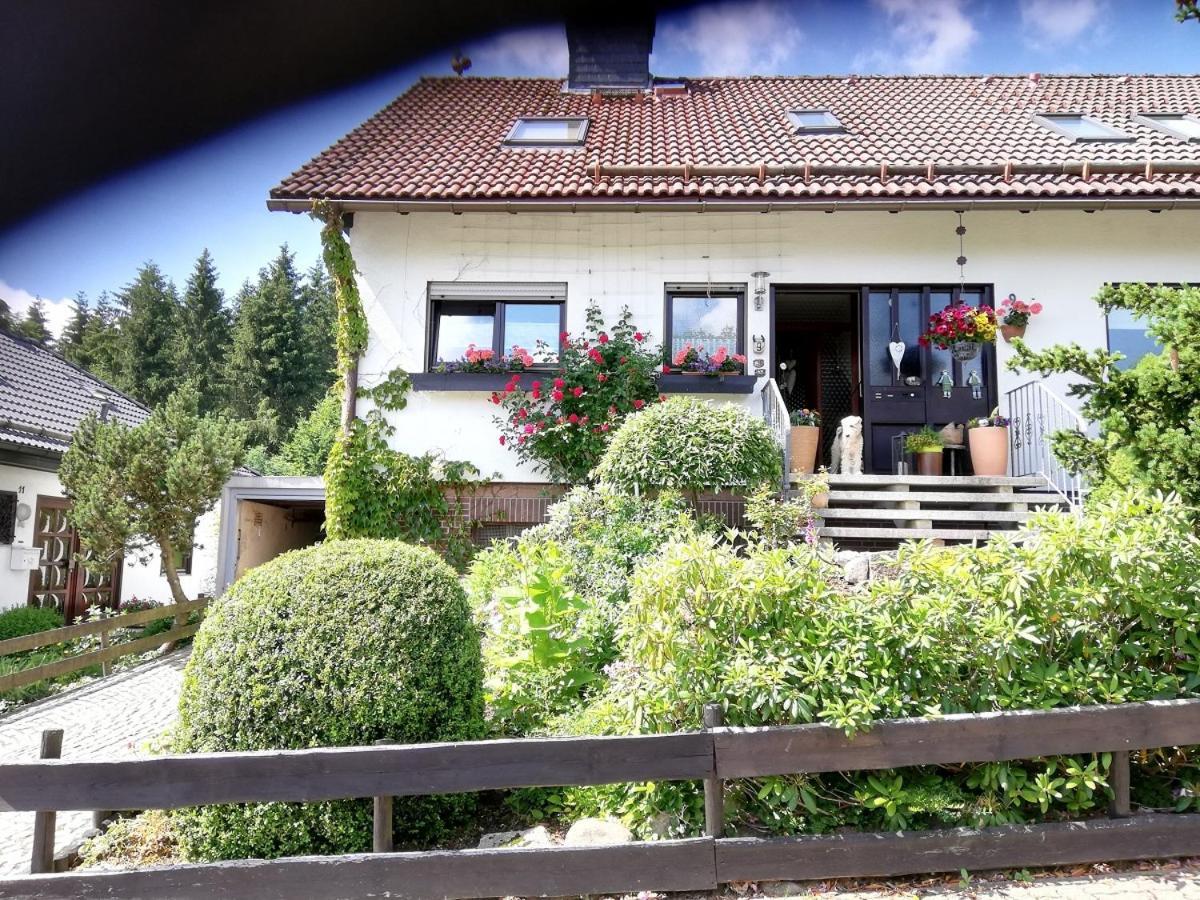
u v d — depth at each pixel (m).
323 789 3.03
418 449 8.54
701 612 3.48
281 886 3.00
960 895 3.02
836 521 7.48
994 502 7.30
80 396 16.05
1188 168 8.45
